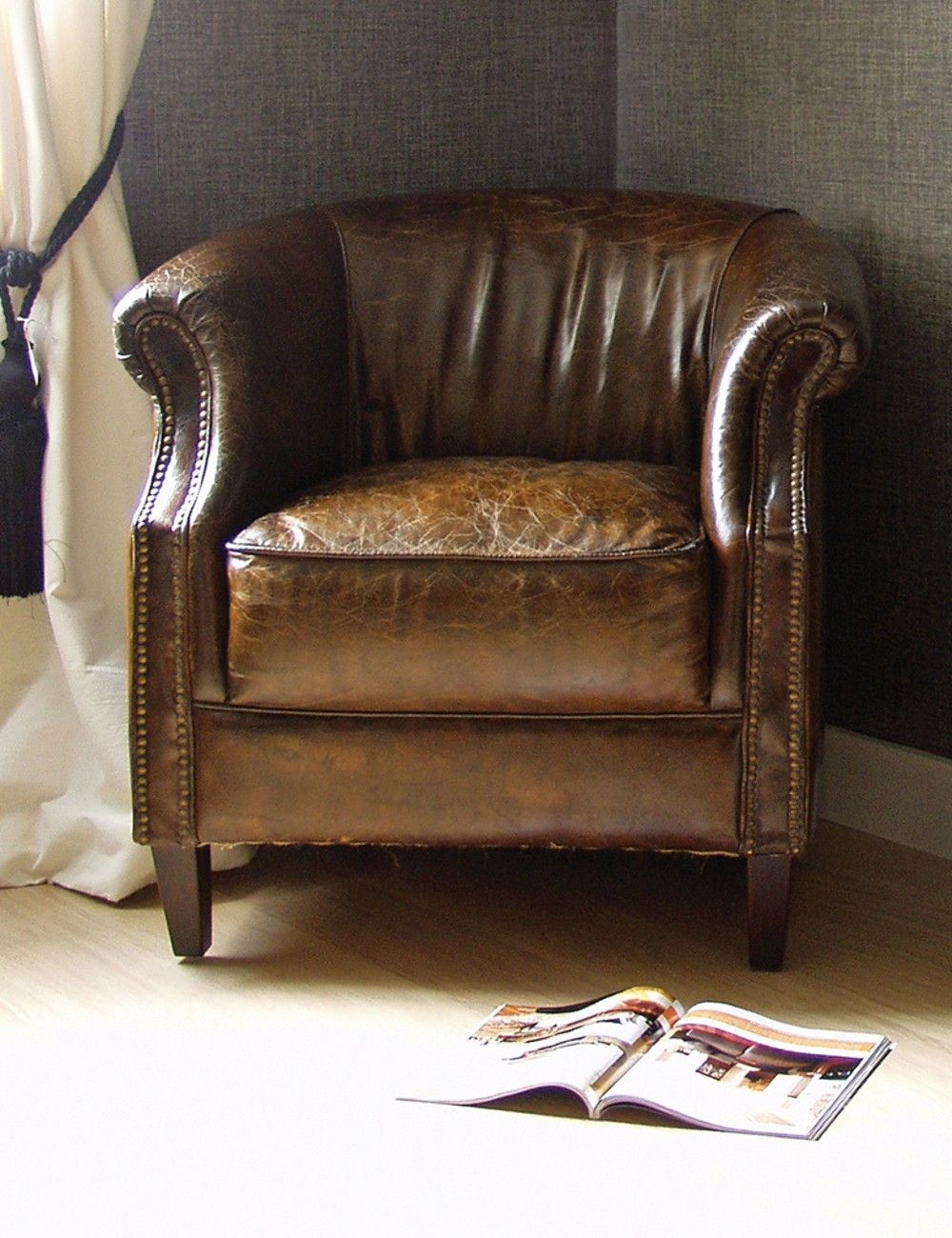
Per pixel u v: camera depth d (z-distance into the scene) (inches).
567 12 107.6
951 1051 69.7
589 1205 59.7
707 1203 59.7
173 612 74.2
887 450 92.3
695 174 104.2
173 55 95.7
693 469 90.3
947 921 82.4
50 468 84.6
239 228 86.4
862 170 92.3
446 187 106.3
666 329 90.3
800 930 81.3
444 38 104.1
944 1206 59.4
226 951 80.4
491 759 73.9
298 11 99.1
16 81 82.7
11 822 87.9
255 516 76.9
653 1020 70.7
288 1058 70.4
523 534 72.6
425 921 83.3
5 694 87.7
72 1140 64.6
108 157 86.3
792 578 71.9
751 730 72.7
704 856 90.4
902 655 93.0
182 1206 60.2
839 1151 62.7
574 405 91.6
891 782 93.2
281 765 74.7
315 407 85.4
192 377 76.7
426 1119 65.6
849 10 91.5
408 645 72.3
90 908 85.5
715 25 100.5
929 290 89.3
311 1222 59.1
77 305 85.8
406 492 76.1
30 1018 74.0
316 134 101.2
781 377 72.9
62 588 84.8
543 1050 68.8
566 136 109.3
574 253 92.7
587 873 88.5
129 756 81.6
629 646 71.4
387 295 92.1
